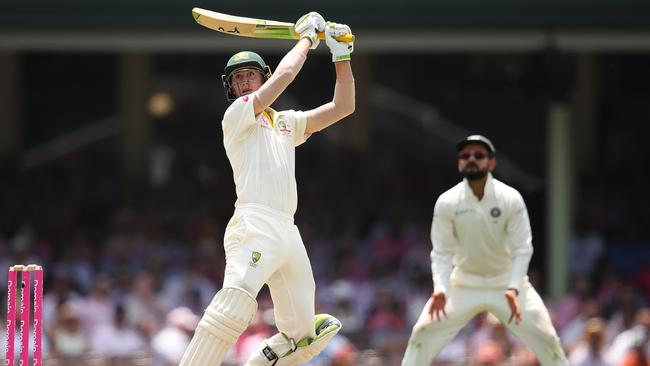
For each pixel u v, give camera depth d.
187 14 46.81
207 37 47.97
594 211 56.50
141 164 63.47
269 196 20.73
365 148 63.16
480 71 63.66
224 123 20.98
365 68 63.44
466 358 38.59
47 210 57.16
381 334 42.22
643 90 62.59
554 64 47.19
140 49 49.81
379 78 63.91
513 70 63.28
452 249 25.08
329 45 21.98
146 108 64.00
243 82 21.64
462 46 48.34
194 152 63.91
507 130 63.47
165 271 48.94
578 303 44.75
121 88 64.12
